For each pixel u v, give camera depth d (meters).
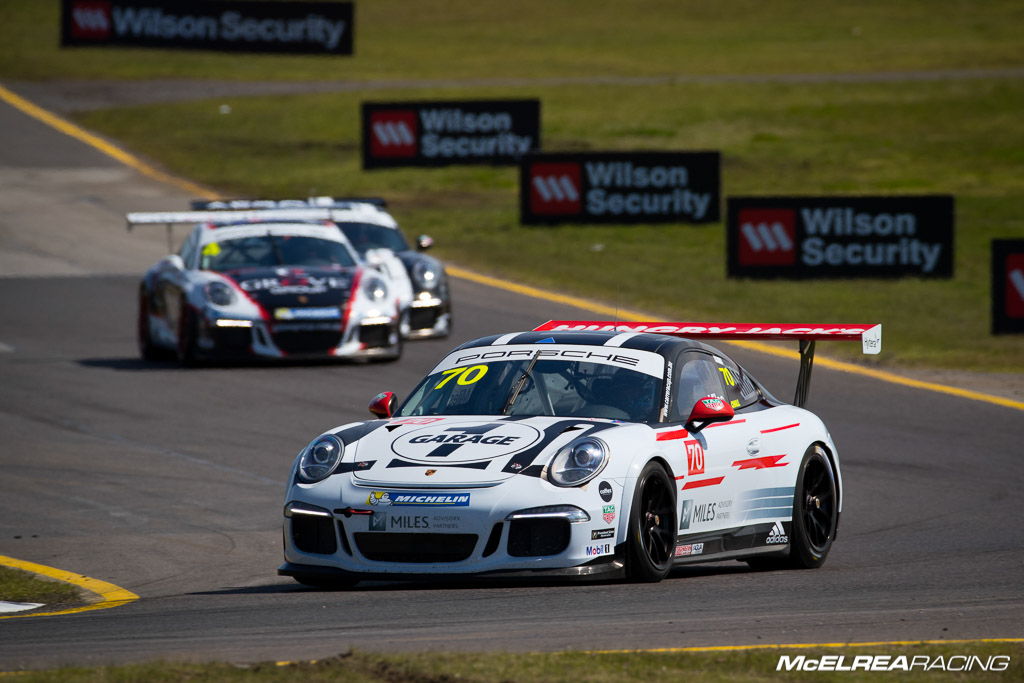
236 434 50.72
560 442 26.28
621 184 113.44
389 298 64.19
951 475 44.59
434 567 25.48
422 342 70.31
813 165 149.88
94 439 50.09
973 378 64.25
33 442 49.62
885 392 59.97
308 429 51.47
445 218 119.88
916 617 23.56
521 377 29.03
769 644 20.86
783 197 94.69
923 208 95.62
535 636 21.44
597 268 97.62
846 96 189.75
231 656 20.27
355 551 25.92
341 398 56.84
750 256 94.81
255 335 61.69
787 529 30.78
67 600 29.80
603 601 24.69
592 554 25.62
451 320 73.00
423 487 25.64
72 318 78.44
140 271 94.38
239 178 138.62
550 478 25.59
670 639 21.22
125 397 57.44
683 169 113.50
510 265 97.44
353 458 26.91
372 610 24.41
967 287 94.94
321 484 26.47
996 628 22.55
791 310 85.56
